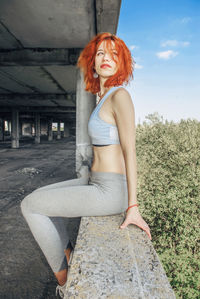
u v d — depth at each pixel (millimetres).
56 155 15859
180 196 2988
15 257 3039
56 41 6578
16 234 3705
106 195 1162
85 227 1165
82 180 1459
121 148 1156
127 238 1071
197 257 2621
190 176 3180
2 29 5855
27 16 5184
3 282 2527
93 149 1306
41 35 6188
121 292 753
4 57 7152
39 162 12227
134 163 1078
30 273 2705
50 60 7105
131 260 912
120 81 1319
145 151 4727
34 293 2363
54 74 10336
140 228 1174
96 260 914
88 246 1001
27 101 18797
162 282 798
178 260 2566
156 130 5258
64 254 1310
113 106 1134
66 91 15031
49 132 37250
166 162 3930
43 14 5086
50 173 8992
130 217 1121
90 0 4500
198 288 2244
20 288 2436
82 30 5852
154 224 3197
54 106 22812
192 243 2736
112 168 1200
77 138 5871
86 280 806
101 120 1200
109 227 1173
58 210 1192
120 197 1186
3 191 6176
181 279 2332
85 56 1519
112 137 1189
